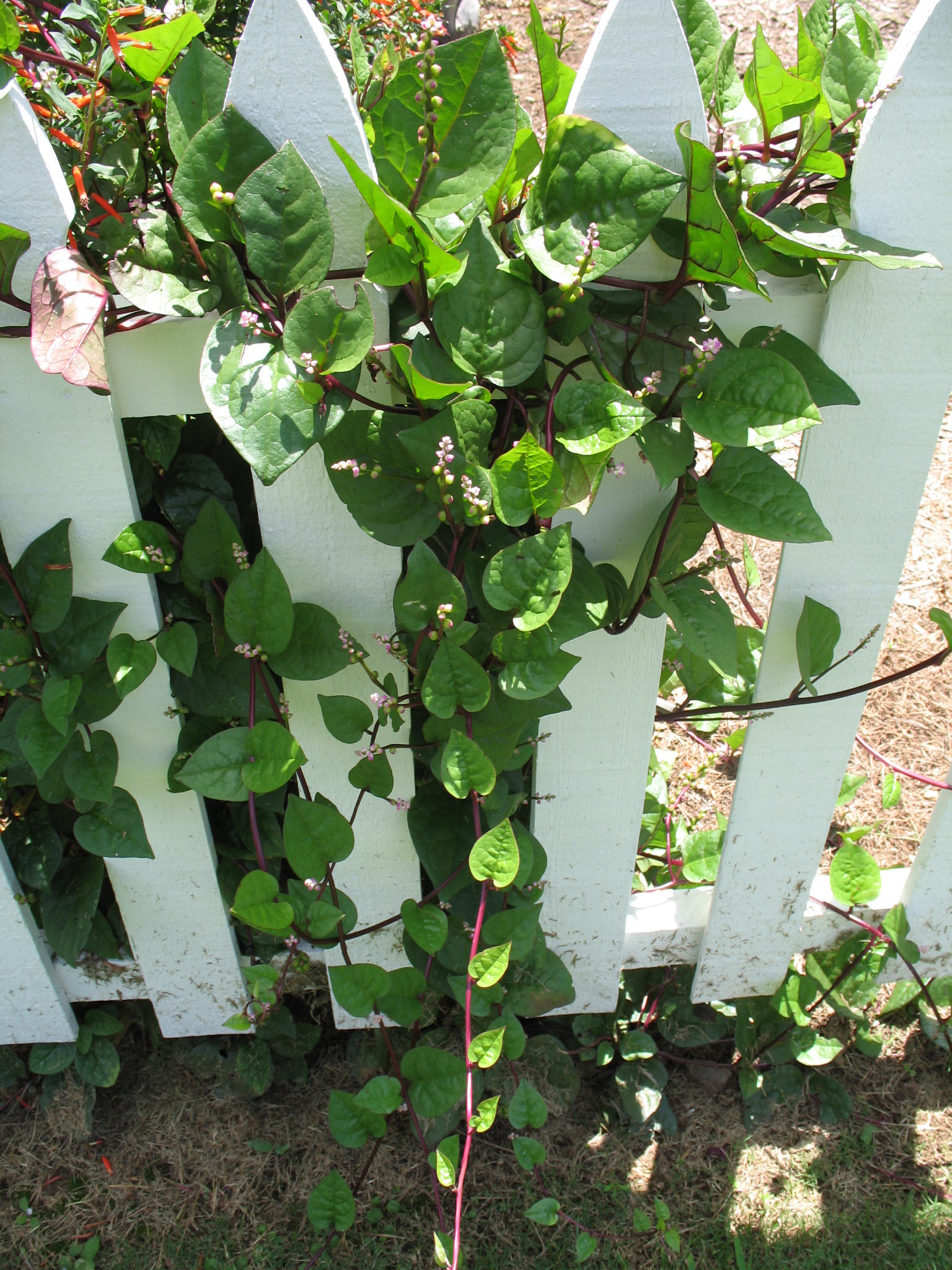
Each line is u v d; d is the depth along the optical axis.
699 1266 1.74
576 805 1.69
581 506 1.21
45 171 1.16
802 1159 1.86
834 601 1.54
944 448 3.30
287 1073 1.95
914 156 1.22
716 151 1.31
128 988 1.89
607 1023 1.99
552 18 4.85
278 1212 1.80
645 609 1.40
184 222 1.17
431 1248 1.75
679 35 1.12
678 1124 1.91
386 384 1.31
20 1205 1.81
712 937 1.89
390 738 1.60
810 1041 1.91
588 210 1.17
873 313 1.31
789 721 1.63
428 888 1.82
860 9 1.43
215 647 1.47
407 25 1.59
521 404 1.28
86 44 1.37
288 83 1.13
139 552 1.35
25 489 1.35
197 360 1.30
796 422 1.16
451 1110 1.80
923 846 1.84
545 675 1.30
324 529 1.40
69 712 1.37
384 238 1.17
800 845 1.78
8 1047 1.98
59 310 1.14
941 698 2.66
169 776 1.57
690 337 1.27
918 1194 1.82
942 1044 2.01
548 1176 1.84
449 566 1.29
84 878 1.71
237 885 1.78
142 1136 1.90
